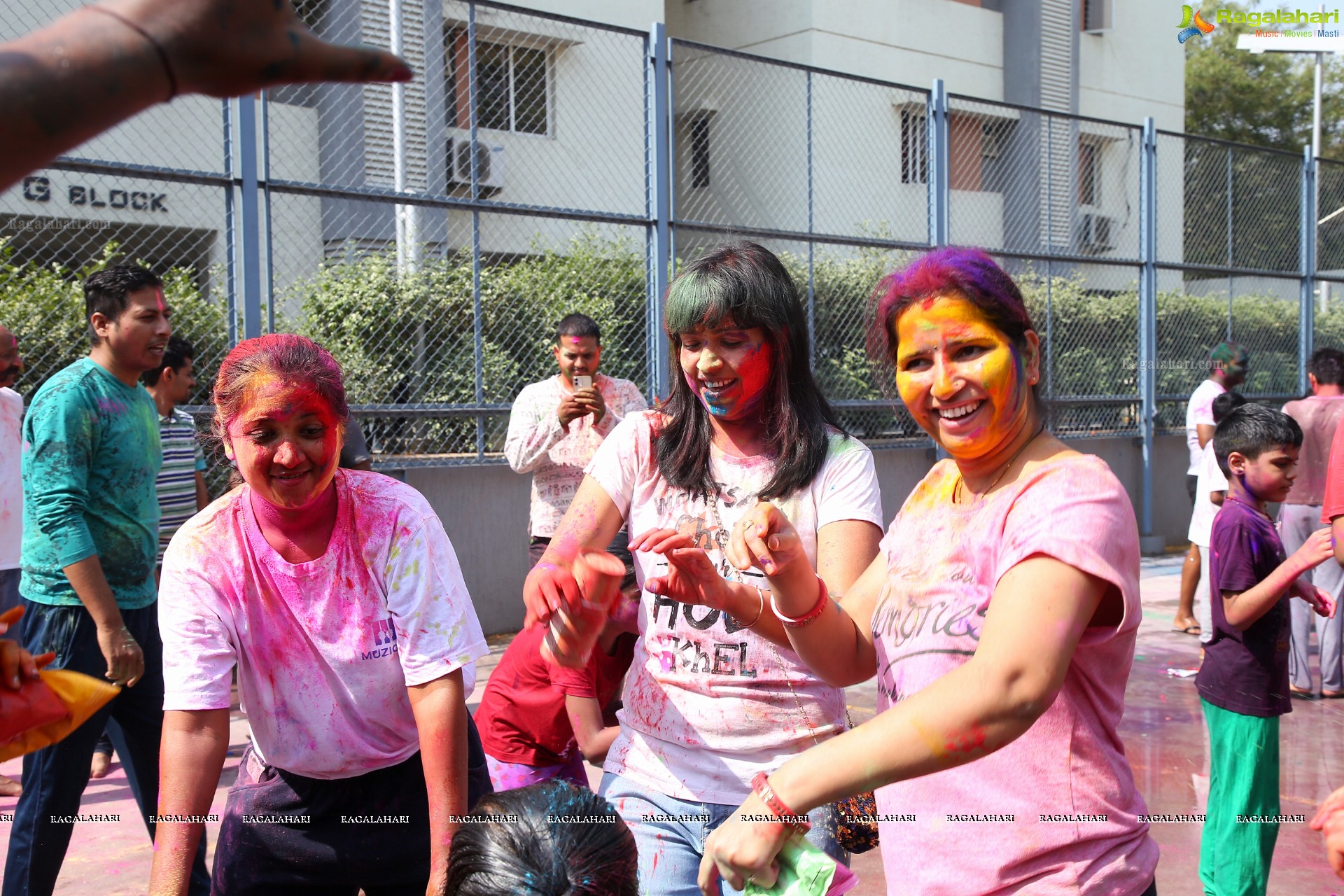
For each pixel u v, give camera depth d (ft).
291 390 6.31
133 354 10.84
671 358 7.88
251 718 7.15
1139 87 58.34
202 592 6.79
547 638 6.25
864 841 6.92
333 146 25.98
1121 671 5.19
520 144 26.89
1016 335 5.25
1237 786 9.98
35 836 9.60
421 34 26.37
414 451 22.70
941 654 5.23
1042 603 4.54
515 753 9.68
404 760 7.34
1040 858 5.02
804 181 29.81
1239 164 39.70
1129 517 4.88
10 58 1.86
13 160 1.87
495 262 25.21
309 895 7.52
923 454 30.71
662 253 24.85
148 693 10.77
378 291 22.90
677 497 7.66
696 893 7.19
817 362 28.73
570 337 17.84
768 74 30.09
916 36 50.01
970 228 33.63
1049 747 5.05
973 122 33.32
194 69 1.99
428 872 7.38
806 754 4.61
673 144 25.11
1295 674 18.99
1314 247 41.32
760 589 7.00
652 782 7.27
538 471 18.17
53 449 10.09
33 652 10.76
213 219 25.48
